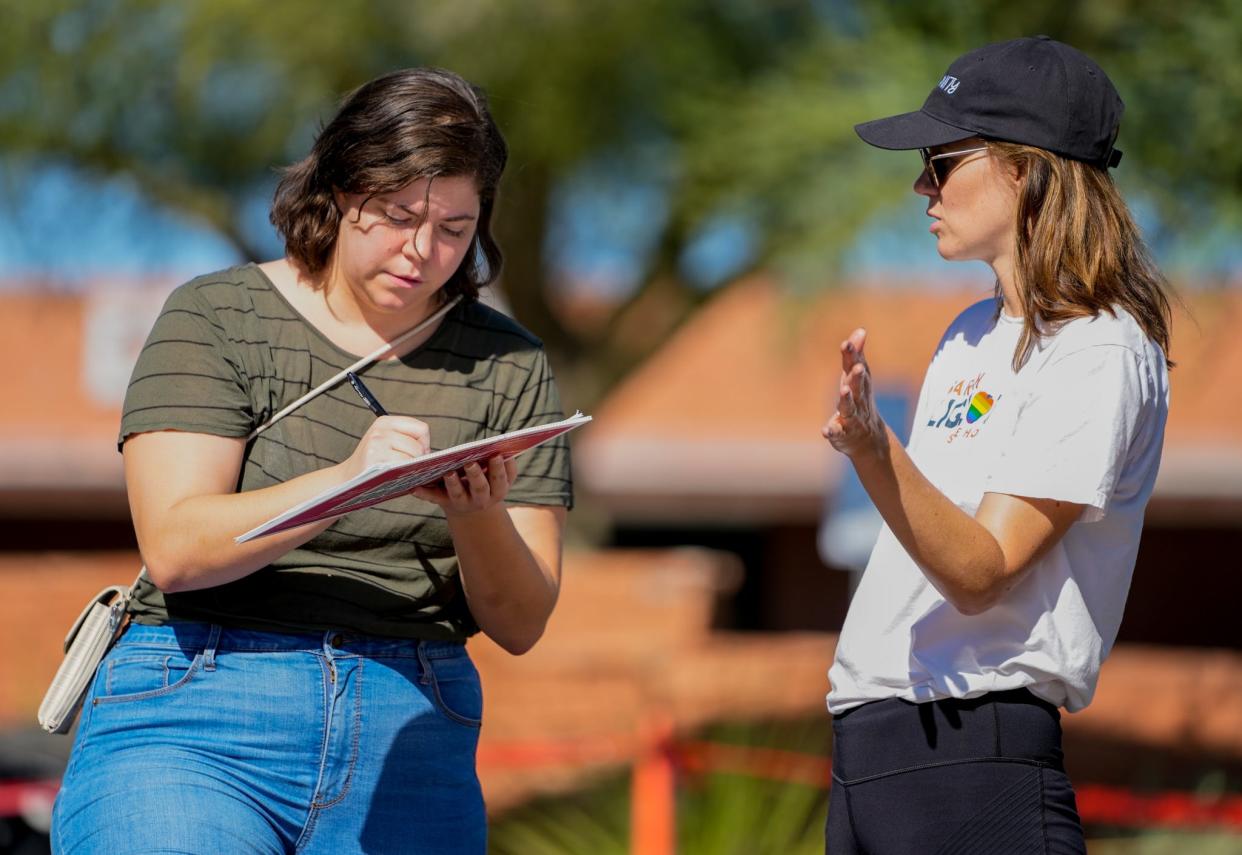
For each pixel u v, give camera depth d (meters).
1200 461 44.34
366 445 6.58
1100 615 6.97
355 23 23.69
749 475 48.56
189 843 6.82
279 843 7.20
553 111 24.36
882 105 19.98
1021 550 6.55
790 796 15.53
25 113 26.48
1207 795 18.11
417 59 23.80
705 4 24.61
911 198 20.19
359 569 7.40
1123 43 19.20
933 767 6.87
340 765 7.30
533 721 26.58
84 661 7.48
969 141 7.13
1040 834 6.73
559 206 29.58
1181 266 18.30
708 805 15.47
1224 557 48.25
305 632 7.32
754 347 52.06
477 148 7.19
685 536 54.16
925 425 7.53
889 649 7.07
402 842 7.45
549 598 7.81
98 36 25.72
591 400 33.41
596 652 29.59
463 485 6.88
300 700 7.23
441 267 7.26
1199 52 18.34
